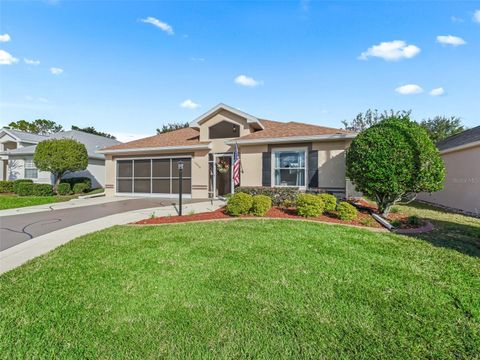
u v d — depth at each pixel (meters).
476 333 2.68
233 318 2.89
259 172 13.43
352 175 9.26
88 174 23.12
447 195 12.60
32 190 17.19
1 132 22.80
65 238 6.51
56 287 3.65
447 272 4.23
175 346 2.43
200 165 15.30
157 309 3.08
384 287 3.67
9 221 8.82
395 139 8.27
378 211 9.45
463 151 11.38
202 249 5.26
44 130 54.59
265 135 13.38
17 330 2.69
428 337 2.60
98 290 3.55
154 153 16.42
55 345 2.47
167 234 6.49
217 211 10.12
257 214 8.98
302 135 12.25
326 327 2.74
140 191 16.81
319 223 7.69
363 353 2.36
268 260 4.66
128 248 5.39
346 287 3.65
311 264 4.48
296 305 3.17
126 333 2.63
